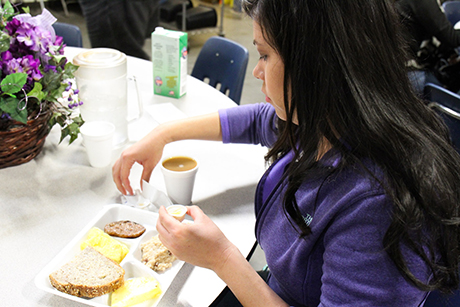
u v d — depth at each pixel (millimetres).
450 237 563
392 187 543
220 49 1769
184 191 924
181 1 4383
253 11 597
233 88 1703
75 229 844
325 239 622
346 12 517
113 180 1014
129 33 2898
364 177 574
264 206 763
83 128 1039
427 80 2406
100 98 1089
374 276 543
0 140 932
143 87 1546
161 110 1375
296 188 649
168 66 1420
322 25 521
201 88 1581
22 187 959
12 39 916
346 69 530
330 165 620
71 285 668
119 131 1159
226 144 1222
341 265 571
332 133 596
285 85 585
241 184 1041
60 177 1010
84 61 1039
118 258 758
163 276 733
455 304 812
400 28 590
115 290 691
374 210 547
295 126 686
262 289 662
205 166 1105
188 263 774
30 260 758
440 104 1316
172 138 1023
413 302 544
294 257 689
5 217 860
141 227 831
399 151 547
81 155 1114
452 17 2906
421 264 530
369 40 531
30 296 684
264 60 640
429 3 2305
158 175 1058
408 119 572
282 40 556
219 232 692
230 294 927
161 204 916
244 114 1089
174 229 683
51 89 968
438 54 2521
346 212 581
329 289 586
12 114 864
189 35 4625
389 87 560
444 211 543
